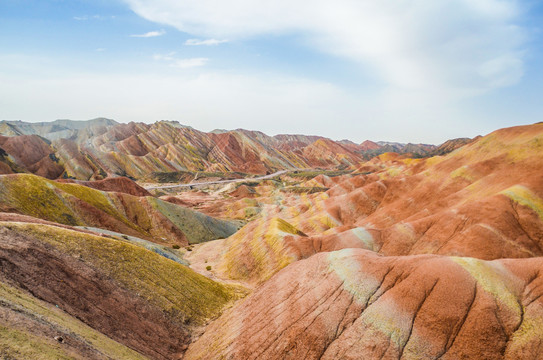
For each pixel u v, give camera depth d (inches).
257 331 1385.3
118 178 6387.8
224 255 3034.0
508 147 4175.7
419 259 1408.7
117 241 1845.5
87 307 1294.3
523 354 1029.8
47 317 1003.3
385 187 4985.2
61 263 1407.5
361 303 1302.9
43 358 754.2
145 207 4141.2
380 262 1459.2
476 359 1058.7
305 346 1230.9
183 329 1568.7
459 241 2696.9
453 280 1254.9
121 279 1579.7
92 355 944.9
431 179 4630.9
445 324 1149.1
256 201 7352.4
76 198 3292.3
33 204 2859.3
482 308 1154.0
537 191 2938.0
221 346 1389.0
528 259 1309.1
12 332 782.5
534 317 1101.7
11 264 1203.2
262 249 2696.9
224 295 2027.6
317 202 5541.3
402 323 1188.5
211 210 7032.5
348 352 1163.9
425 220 3021.7
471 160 4539.9
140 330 1385.3
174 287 1786.4
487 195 3454.7
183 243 3946.9
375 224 4303.6
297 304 1423.5
